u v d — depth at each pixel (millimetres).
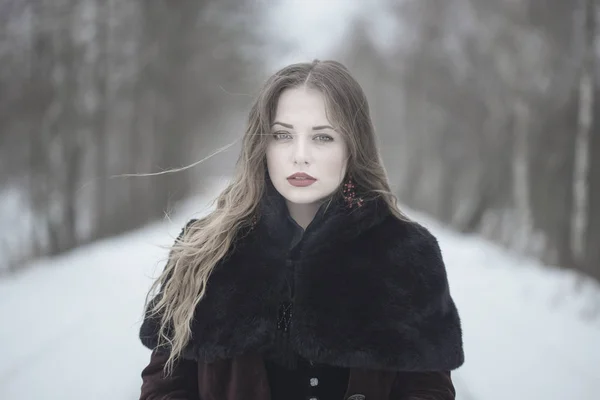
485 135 20188
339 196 1752
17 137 18109
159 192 23359
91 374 4305
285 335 1677
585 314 6398
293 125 1716
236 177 1838
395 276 1683
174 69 22594
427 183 29734
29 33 16047
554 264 12898
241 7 24172
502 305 6945
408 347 1619
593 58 13445
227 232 1731
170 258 1856
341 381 1679
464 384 4172
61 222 17688
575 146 14547
